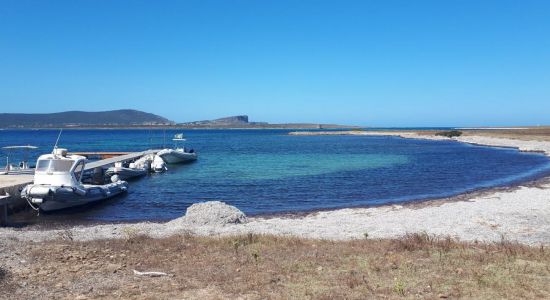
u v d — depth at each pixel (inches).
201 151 3088.1
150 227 741.3
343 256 465.4
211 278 387.2
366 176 1568.7
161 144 4104.3
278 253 484.7
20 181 1060.5
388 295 335.9
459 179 1483.8
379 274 393.1
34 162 2112.5
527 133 5300.2
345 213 903.7
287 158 2417.6
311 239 584.4
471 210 871.7
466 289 346.0
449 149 3221.0
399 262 432.8
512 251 468.8
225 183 1413.6
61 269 418.9
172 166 2000.5
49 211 943.0
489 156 2500.0
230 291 350.3
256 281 373.7
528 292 337.4
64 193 935.7
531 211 840.3
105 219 904.3
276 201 1086.4
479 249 493.7
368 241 553.6
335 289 350.3
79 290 358.6
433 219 789.9
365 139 5492.1
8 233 701.3
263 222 786.8
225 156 2593.5
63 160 975.0
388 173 1658.5
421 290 346.6
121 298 337.7
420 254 468.8
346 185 1348.4
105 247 519.5
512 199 1013.2
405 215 843.4
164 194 1212.5
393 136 6614.2
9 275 395.9
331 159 2329.0
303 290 348.5
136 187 1347.2
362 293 339.9
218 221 754.8
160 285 370.6
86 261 450.9
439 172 1690.5
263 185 1358.3
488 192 1170.0
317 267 420.5
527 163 2050.9
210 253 491.2
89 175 1391.5
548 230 668.7
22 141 4763.8
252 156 2586.1
